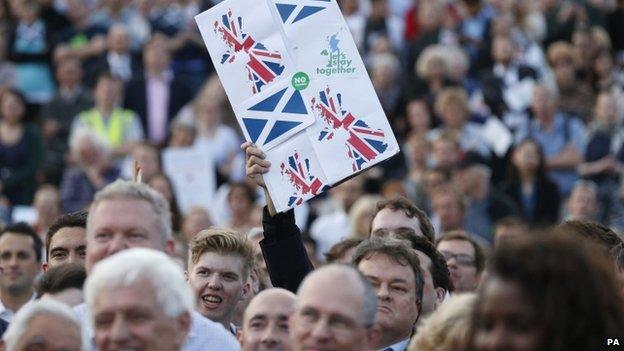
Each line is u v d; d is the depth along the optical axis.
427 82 57.22
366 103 22.41
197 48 61.66
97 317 16.03
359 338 16.77
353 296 16.80
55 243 24.16
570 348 13.68
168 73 60.16
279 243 22.44
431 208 44.31
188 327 16.45
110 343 15.94
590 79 61.38
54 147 54.59
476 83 57.56
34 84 60.72
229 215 45.84
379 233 24.77
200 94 56.78
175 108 57.09
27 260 28.78
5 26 61.31
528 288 13.72
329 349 16.66
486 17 63.19
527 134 53.41
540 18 65.56
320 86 22.41
